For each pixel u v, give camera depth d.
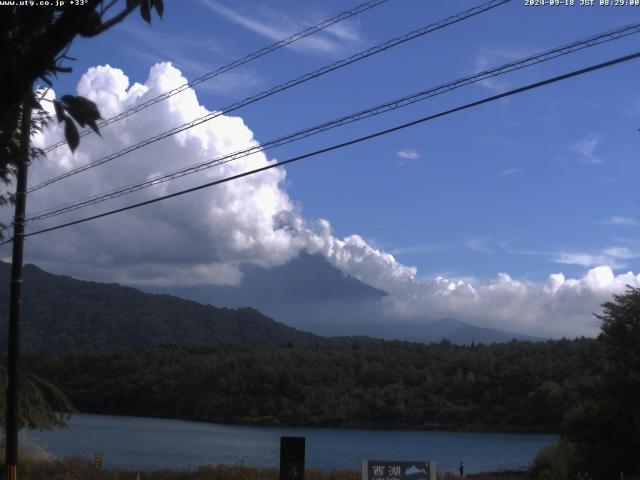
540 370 144.38
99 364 175.88
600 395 43.69
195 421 157.25
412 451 101.38
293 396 158.12
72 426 130.75
